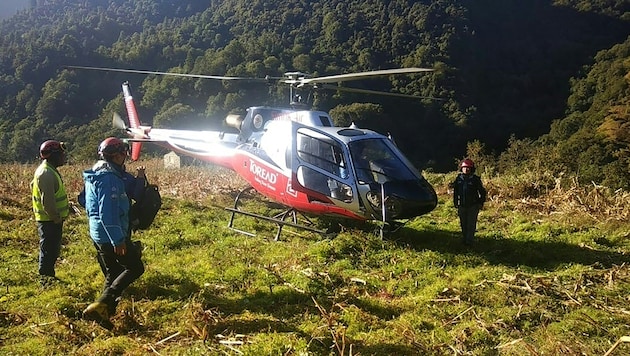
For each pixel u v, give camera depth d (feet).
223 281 19.02
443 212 31.09
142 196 16.16
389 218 22.27
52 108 166.20
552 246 23.24
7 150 145.18
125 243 14.88
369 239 23.13
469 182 23.16
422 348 13.88
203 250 23.09
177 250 23.34
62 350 13.75
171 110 141.18
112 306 14.85
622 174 85.97
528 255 21.80
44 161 18.06
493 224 27.84
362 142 23.47
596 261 21.17
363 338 14.34
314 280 18.89
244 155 28.30
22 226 26.16
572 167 96.48
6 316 15.62
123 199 15.06
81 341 14.34
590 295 17.40
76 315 16.07
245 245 23.75
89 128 150.51
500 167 122.21
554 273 19.61
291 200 25.18
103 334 14.71
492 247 23.29
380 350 13.71
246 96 149.48
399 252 22.13
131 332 14.80
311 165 23.80
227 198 33.94
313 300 16.11
